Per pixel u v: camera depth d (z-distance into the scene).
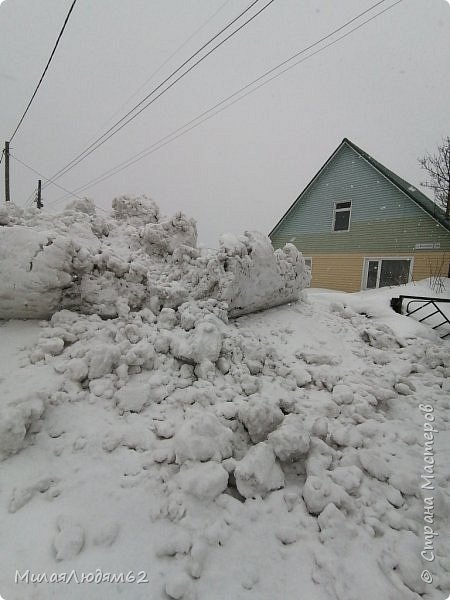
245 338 3.76
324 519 1.81
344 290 12.77
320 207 13.34
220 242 4.19
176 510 1.78
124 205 6.24
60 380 2.51
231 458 2.10
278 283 4.92
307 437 2.28
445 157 11.23
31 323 3.13
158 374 2.90
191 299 4.05
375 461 2.28
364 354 4.30
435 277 9.39
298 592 1.51
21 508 1.71
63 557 1.50
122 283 3.61
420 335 4.95
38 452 2.03
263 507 1.90
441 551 1.79
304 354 3.90
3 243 2.93
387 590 1.52
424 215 10.63
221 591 1.48
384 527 1.87
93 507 1.76
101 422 2.34
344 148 12.39
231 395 2.82
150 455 2.13
